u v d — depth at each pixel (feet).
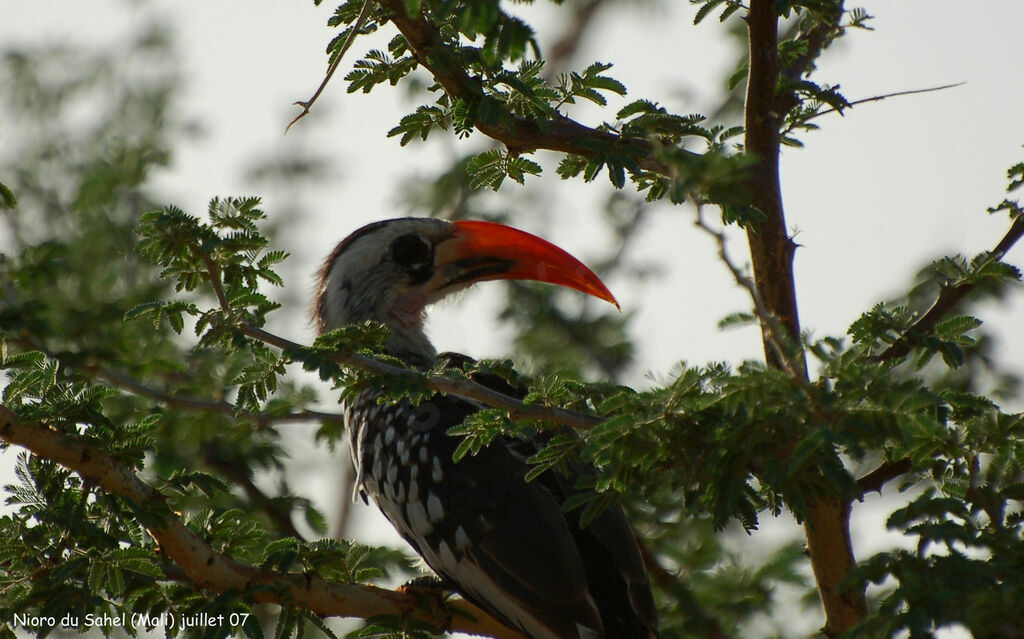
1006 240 32.27
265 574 32.63
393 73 33.09
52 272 39.27
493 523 35.55
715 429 24.48
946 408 25.67
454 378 27.27
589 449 24.90
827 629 32.04
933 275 34.68
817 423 23.17
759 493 26.96
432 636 35.73
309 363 26.86
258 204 28.94
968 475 26.37
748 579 41.01
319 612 33.53
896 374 23.58
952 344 28.14
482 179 35.37
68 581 30.50
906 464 28.96
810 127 34.63
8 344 31.07
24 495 30.94
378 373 27.35
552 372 30.07
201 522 33.71
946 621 22.50
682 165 23.53
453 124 34.30
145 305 29.17
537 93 33.47
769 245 32.53
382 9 32.12
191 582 32.09
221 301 28.37
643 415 24.59
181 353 40.93
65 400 30.53
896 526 24.80
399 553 42.65
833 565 31.50
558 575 34.12
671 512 42.09
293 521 45.16
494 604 35.06
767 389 23.39
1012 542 24.39
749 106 32.78
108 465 30.68
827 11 34.37
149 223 28.22
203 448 44.83
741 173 23.47
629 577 33.99
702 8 33.40
